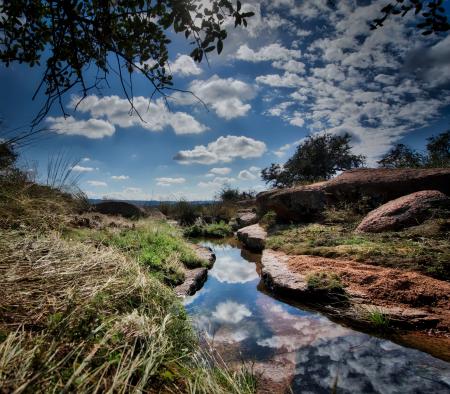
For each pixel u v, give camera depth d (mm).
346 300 3617
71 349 1479
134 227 7160
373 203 7777
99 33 2176
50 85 2158
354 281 3994
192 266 5641
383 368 2291
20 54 2338
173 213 15305
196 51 1892
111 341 1668
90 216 7820
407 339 2791
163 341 1851
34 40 2340
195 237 11156
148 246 5449
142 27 2201
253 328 3137
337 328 3090
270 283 4605
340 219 7727
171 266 4820
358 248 5086
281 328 3125
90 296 2037
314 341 2799
